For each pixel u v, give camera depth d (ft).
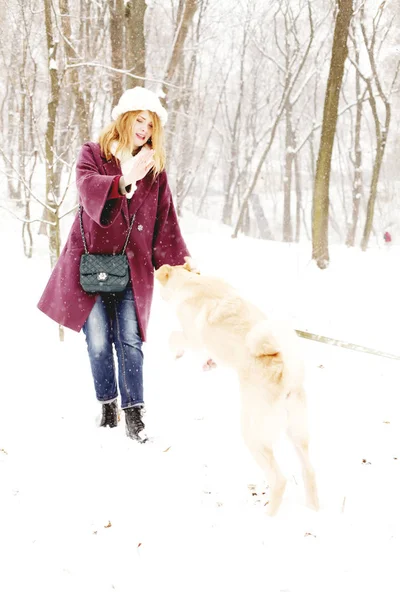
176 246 12.59
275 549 7.70
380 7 49.67
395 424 11.61
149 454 10.59
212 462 10.24
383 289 26.58
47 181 20.93
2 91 71.67
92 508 8.84
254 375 8.71
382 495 8.95
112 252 11.45
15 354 16.74
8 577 7.29
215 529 8.22
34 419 12.26
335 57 29.81
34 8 35.96
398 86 64.54
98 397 11.80
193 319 10.48
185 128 72.43
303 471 8.74
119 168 11.23
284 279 29.63
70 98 43.19
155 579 7.18
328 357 16.38
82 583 7.15
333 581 7.02
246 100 97.81
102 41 45.83
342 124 103.19
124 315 11.65
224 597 6.81
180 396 13.50
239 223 58.49
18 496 9.19
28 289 26.53
